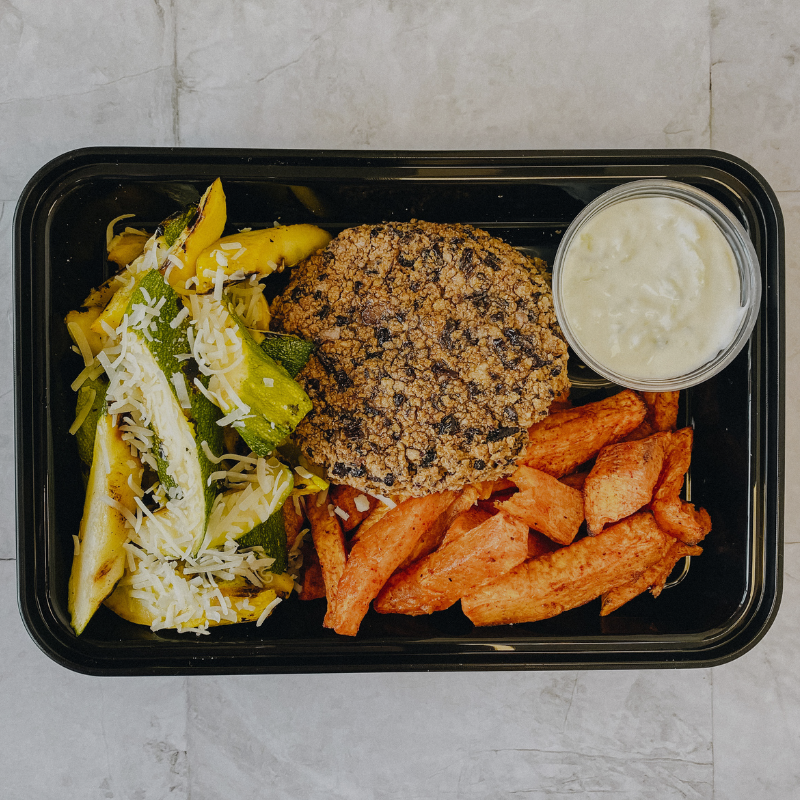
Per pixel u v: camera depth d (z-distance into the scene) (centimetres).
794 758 34
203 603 29
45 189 30
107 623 30
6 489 33
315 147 33
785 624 34
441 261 30
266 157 30
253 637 30
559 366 30
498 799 34
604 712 34
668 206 29
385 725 34
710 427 33
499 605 30
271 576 31
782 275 30
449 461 29
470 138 33
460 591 30
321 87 33
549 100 33
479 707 34
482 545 29
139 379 28
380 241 30
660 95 34
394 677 34
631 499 30
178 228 30
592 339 29
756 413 31
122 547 29
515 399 29
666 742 34
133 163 30
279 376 28
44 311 30
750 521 31
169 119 33
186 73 33
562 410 32
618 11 34
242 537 30
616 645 30
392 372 30
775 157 34
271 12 33
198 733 34
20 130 33
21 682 33
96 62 33
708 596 32
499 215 33
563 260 29
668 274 29
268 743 34
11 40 33
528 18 33
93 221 31
